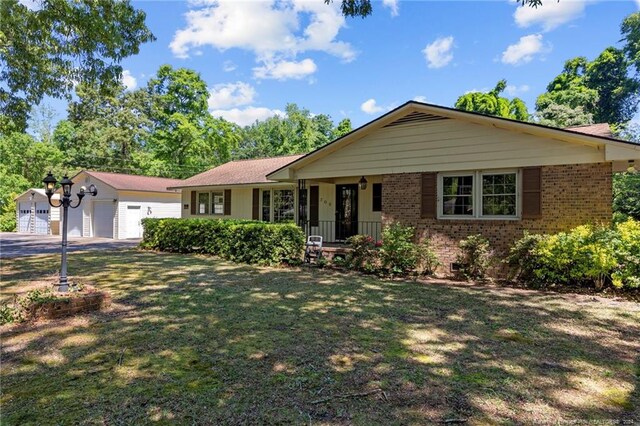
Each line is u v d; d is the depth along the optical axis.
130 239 20.86
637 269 6.86
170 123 32.59
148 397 3.09
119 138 31.33
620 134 20.12
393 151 10.19
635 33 29.58
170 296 6.84
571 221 7.90
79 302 5.59
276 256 10.82
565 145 7.95
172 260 12.07
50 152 33.28
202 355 4.02
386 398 3.10
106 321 5.22
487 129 8.82
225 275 9.22
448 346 4.36
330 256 11.00
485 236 8.91
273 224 11.34
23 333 4.66
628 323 5.29
